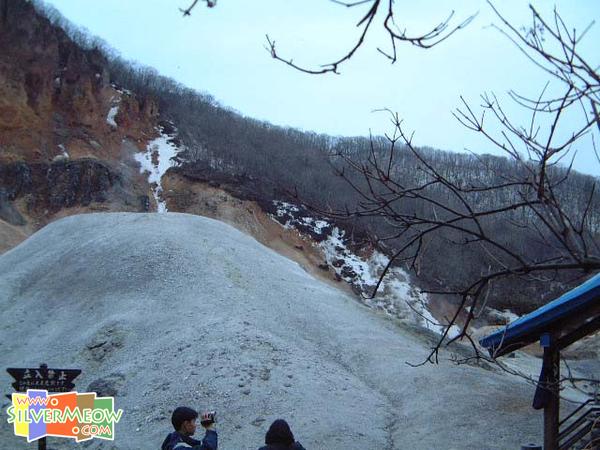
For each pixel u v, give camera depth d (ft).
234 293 85.46
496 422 56.65
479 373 71.26
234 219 214.90
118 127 266.98
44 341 79.15
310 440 52.39
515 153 13.30
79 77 253.85
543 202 12.69
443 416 58.54
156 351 69.56
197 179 237.66
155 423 56.49
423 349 80.38
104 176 224.12
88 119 252.01
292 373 64.23
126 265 93.15
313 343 78.23
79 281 93.15
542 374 36.65
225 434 54.03
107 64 303.68
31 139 227.61
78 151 237.45
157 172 253.24
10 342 81.00
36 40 243.81
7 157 217.77
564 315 35.37
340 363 74.13
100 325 78.48
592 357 136.05
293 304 88.33
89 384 66.18
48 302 90.22
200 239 104.47
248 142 269.23
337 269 206.69
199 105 340.80
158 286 87.04
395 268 177.37
